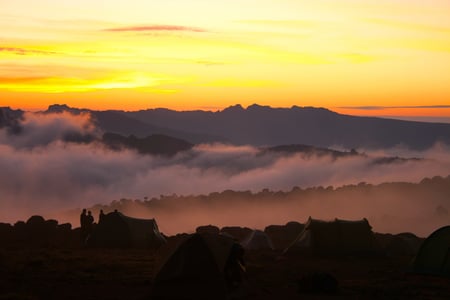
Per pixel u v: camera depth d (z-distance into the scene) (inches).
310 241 1418.6
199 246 775.1
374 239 1438.2
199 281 760.3
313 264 1282.0
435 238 1112.8
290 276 1070.4
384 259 1408.7
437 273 1080.8
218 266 767.1
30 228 1860.2
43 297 824.3
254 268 1149.7
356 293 894.4
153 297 766.5
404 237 1630.2
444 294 902.4
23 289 875.4
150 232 1633.9
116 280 978.1
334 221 1449.3
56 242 1743.4
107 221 1636.3
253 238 1688.0
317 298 847.7
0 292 846.5
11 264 1113.4
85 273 1055.6
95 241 1622.8
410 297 872.9
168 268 768.9
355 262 1337.4
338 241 1416.1
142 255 1397.6
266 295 857.5
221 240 793.6
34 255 1309.1
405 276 1091.9
